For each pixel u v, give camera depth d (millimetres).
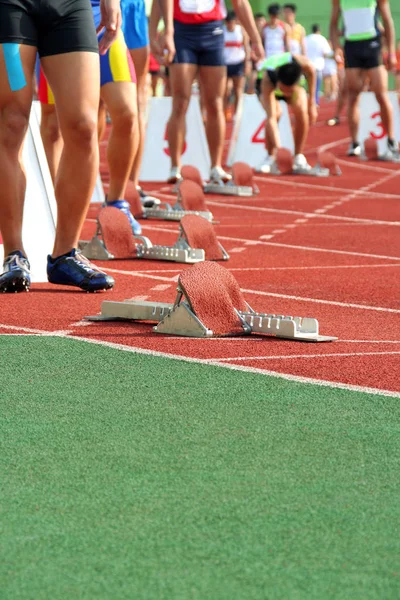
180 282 6617
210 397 5129
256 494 3799
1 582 3070
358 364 5895
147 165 19500
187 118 19922
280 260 10227
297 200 16125
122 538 3389
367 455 4270
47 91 9031
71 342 6359
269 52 27625
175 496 3771
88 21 7672
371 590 3031
